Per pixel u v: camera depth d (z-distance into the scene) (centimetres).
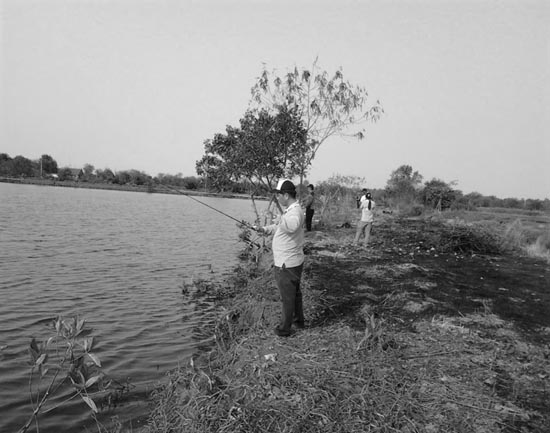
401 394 390
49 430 425
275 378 416
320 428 346
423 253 1280
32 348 404
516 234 1487
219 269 1327
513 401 388
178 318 805
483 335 558
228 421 357
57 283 1036
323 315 625
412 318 625
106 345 656
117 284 1061
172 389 450
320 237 1552
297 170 1350
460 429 343
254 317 662
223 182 1373
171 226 2736
